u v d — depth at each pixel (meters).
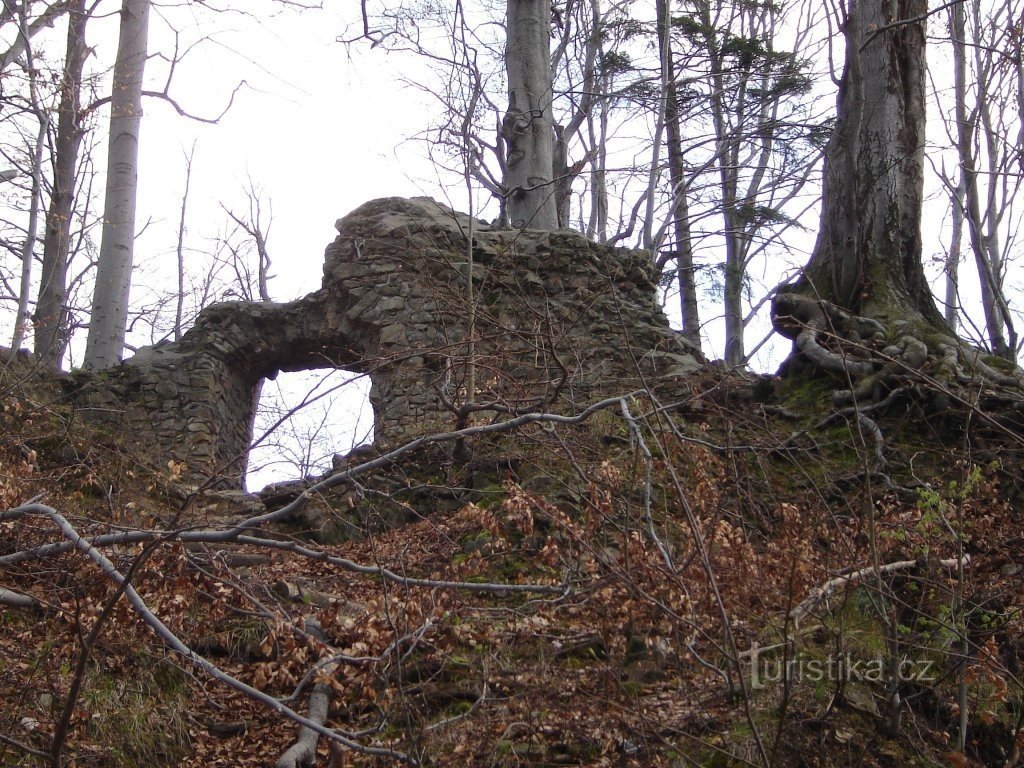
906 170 9.62
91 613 4.73
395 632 4.50
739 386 9.18
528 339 9.21
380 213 11.43
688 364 10.09
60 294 13.70
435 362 10.09
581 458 7.29
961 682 4.90
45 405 9.16
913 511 6.36
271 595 5.29
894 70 9.76
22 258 12.99
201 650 5.73
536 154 14.21
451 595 5.15
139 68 13.27
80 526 5.48
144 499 8.39
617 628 4.88
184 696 5.48
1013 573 5.93
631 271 11.09
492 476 7.81
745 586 4.86
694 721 4.84
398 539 7.25
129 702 5.27
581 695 4.90
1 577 5.68
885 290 9.25
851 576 5.17
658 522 6.25
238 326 11.30
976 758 5.12
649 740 4.67
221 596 5.12
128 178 13.05
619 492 5.85
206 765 5.12
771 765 4.25
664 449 5.16
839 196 9.69
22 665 5.32
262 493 8.71
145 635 5.26
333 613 4.83
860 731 4.99
